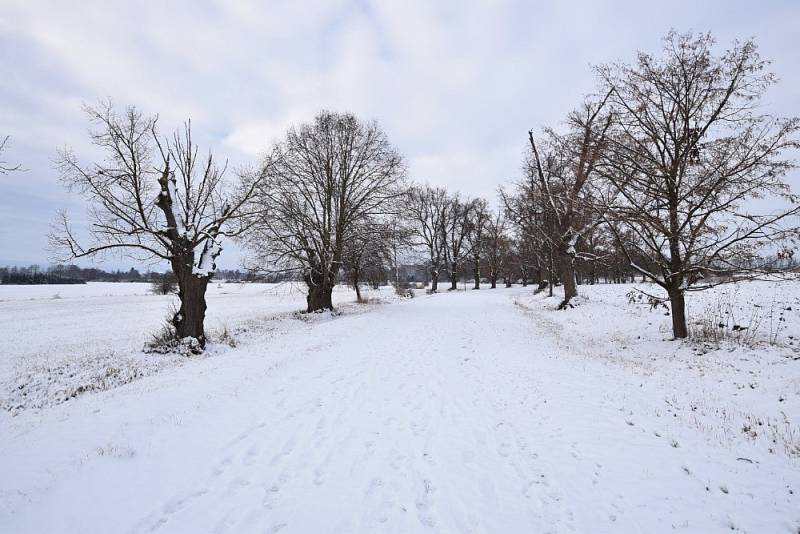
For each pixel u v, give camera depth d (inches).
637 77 468.4
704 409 271.3
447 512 171.9
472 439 241.4
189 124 610.5
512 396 316.2
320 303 1017.5
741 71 425.1
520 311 961.5
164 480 195.8
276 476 201.2
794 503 167.0
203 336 590.2
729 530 153.8
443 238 2288.4
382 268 1142.3
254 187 669.3
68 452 220.5
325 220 995.9
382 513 172.1
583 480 191.9
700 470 195.0
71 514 168.7
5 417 360.5
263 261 914.7
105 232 550.0
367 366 421.7
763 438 224.5
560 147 631.8
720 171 434.6
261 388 342.3
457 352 490.3
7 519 164.1
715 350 398.3
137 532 159.9
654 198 451.8
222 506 176.7
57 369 503.8
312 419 274.5
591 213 560.1
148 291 2402.8
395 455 222.7
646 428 244.5
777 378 304.0
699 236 440.1
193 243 581.6
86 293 2340.1
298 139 960.3
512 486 189.9
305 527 163.3
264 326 786.2
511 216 1200.2
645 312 665.6
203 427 258.1
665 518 162.2
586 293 1060.5
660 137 458.6
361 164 1028.5
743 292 674.2
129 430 250.1
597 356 448.5
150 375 442.3
